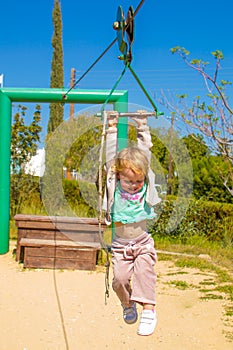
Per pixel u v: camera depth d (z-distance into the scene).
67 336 4.93
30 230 8.05
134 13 3.37
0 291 6.41
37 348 4.62
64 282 6.93
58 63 26.94
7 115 8.62
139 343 4.79
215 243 10.35
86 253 7.66
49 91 8.51
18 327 5.12
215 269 8.01
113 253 3.56
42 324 5.23
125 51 3.62
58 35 26.97
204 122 9.08
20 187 13.05
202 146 12.45
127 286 3.51
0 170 8.62
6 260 8.24
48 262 7.69
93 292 6.46
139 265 3.44
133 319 3.67
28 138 13.33
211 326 5.25
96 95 8.40
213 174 12.55
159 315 5.56
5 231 8.68
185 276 7.47
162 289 6.67
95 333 5.02
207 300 6.16
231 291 6.57
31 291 6.45
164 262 8.56
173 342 4.81
